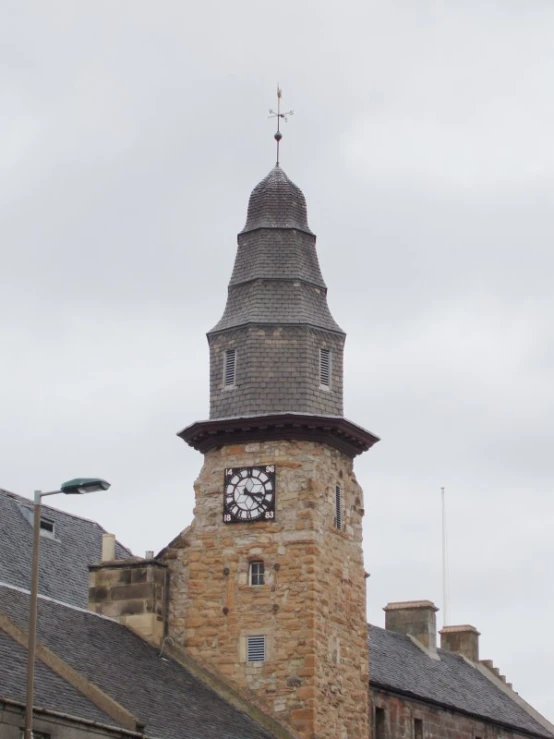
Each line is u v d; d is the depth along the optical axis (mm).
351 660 59594
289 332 60750
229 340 61250
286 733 56375
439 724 71000
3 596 52906
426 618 79062
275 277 61844
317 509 58906
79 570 66875
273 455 59531
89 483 39156
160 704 51844
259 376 60219
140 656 56219
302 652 57281
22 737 42812
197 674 58031
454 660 81188
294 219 63250
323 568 58750
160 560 59719
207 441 60500
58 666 49031
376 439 61781
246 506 59344
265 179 64312
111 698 48438
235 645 58031
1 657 46906
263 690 57219
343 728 58281
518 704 81625
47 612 54281
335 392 61031
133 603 58688
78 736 44812
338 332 61844
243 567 58781
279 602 58062
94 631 55594
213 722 53438
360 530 61750
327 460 60094
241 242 63312
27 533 65875
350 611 60125
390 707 67438
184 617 59000
